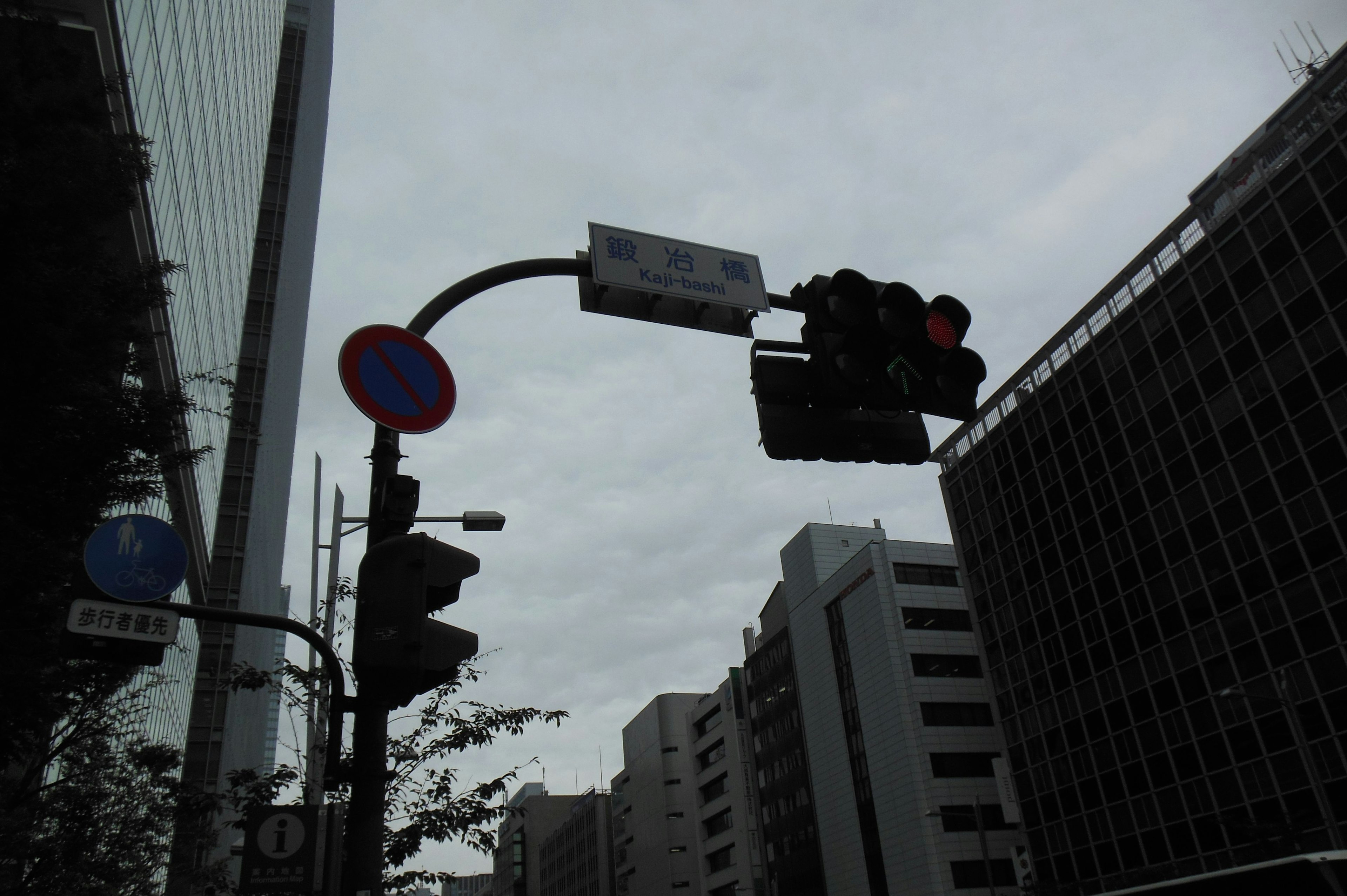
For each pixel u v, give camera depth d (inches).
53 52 389.1
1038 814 2000.5
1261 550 1576.0
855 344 213.2
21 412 339.0
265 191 3617.1
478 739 342.3
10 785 596.7
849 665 2787.9
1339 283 1497.3
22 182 341.7
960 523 2347.4
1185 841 1653.5
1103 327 1948.8
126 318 384.8
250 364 3147.1
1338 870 224.7
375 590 152.4
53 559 324.8
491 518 619.8
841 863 2719.0
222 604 2689.5
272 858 214.2
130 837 706.8
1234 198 1690.5
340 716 165.6
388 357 179.9
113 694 629.9
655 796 4190.5
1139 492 1834.4
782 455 210.8
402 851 315.9
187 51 1421.0
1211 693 1636.3
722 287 210.7
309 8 4227.4
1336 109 1529.3
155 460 382.6
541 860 5999.0
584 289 204.7
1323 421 1501.0
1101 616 1894.7
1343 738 1409.9
